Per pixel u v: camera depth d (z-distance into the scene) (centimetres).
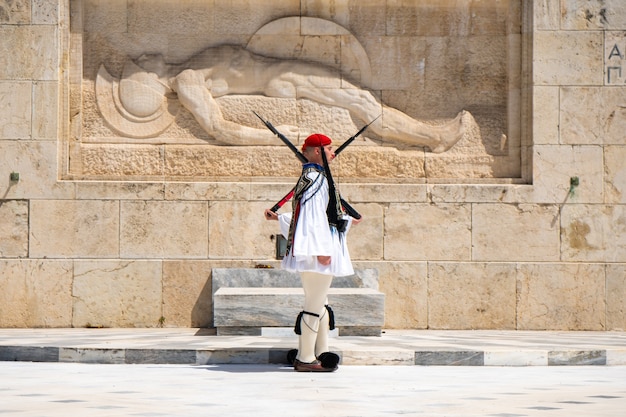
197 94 1580
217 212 1538
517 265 1542
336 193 987
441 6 1612
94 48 1583
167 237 1535
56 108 1534
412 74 1606
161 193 1538
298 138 1585
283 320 1311
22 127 1533
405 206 1550
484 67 1609
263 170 1578
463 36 1611
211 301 1527
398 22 1611
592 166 1556
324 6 1608
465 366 1062
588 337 1365
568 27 1566
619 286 1547
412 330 1523
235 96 1591
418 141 1598
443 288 1538
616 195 1558
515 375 958
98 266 1523
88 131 1573
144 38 1591
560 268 1546
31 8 1538
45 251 1527
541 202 1552
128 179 1558
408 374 960
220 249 1538
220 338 1246
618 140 1560
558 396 769
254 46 1598
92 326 1519
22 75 1534
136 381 870
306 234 969
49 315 1519
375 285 1509
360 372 980
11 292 1518
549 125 1557
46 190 1529
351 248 1545
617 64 1565
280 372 966
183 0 1594
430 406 699
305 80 1595
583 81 1562
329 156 1009
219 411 664
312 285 982
